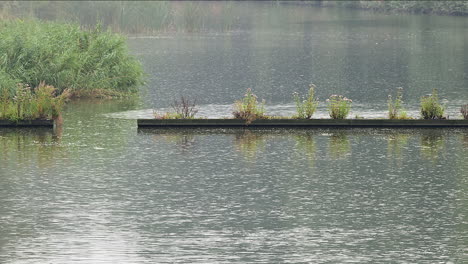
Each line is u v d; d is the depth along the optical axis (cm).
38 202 3097
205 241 2670
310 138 4212
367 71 7000
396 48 8812
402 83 6272
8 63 5425
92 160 3756
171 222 2859
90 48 5791
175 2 15150
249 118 4478
